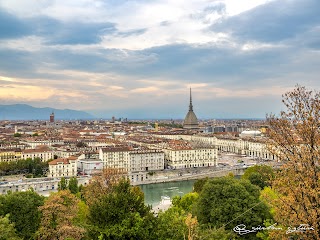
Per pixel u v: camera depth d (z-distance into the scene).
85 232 117.00
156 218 102.69
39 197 160.88
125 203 99.88
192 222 97.88
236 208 127.50
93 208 101.12
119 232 93.12
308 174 72.75
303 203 72.19
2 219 111.69
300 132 75.19
